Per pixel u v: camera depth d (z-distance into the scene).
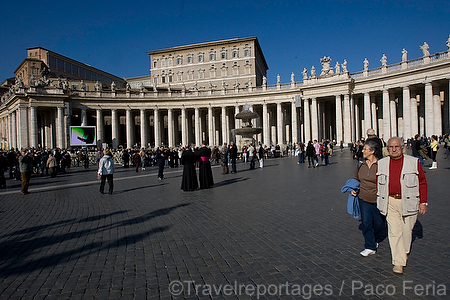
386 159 4.98
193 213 9.16
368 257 5.40
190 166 13.63
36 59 72.12
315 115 51.25
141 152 28.36
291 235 6.71
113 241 6.79
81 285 4.71
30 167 14.80
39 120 65.25
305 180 15.52
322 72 50.81
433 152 17.36
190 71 85.38
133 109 57.00
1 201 12.70
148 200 11.71
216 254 5.78
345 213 8.45
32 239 7.14
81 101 54.03
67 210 10.37
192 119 73.44
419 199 4.77
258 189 13.28
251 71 81.12
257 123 62.66
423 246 5.76
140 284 4.68
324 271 4.91
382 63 45.50
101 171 13.68
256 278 4.75
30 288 4.67
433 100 40.09
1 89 78.56
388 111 45.03
